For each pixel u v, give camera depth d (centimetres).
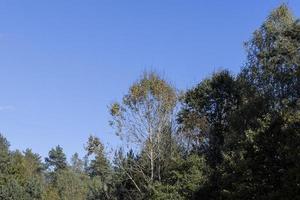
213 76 5606
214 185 4000
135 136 5316
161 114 5306
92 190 5975
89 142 5469
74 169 17612
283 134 3039
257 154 3095
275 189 2964
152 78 5356
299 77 4162
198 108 5534
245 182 3067
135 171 5319
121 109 5334
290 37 4638
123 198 5431
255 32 4884
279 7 4847
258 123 3556
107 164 5544
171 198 4162
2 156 9256
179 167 4362
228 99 5466
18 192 8300
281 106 4253
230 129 4522
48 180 16200
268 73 4588
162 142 5212
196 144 5200
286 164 2952
